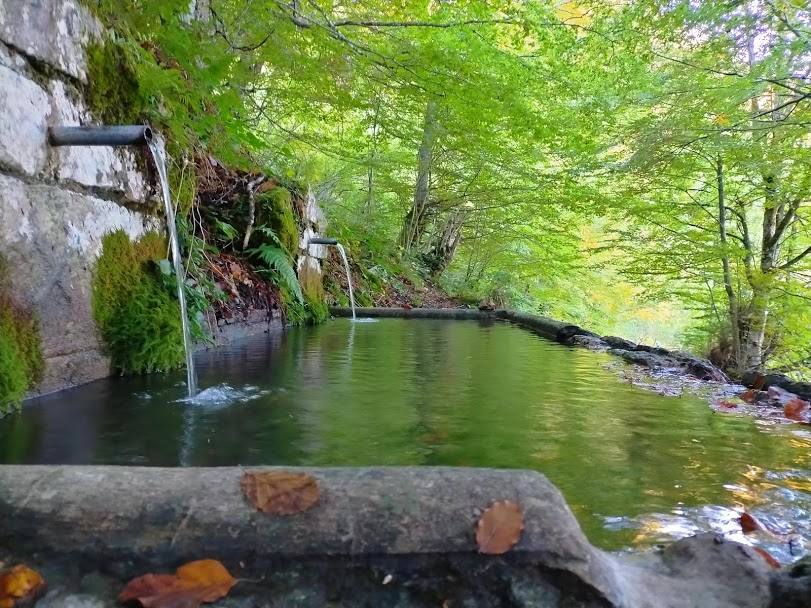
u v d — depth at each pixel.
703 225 5.75
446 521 0.81
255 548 0.78
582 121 5.47
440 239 11.00
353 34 4.61
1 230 1.87
